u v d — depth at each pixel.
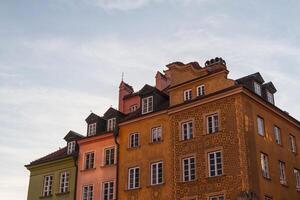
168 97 38.78
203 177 30.72
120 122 38.62
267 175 30.97
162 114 35.69
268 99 35.91
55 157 43.97
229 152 29.97
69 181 41.22
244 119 30.38
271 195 30.28
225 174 29.58
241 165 29.00
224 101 31.58
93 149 40.66
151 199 33.56
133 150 36.75
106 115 42.62
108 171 38.34
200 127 32.38
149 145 35.66
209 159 31.09
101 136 40.25
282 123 35.44
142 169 35.34
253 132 30.86
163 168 33.81
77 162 41.38
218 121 31.47
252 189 28.44
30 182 44.78
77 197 39.62
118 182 36.66
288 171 33.75
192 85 34.56
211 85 33.22
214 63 36.47
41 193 43.06
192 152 32.12
